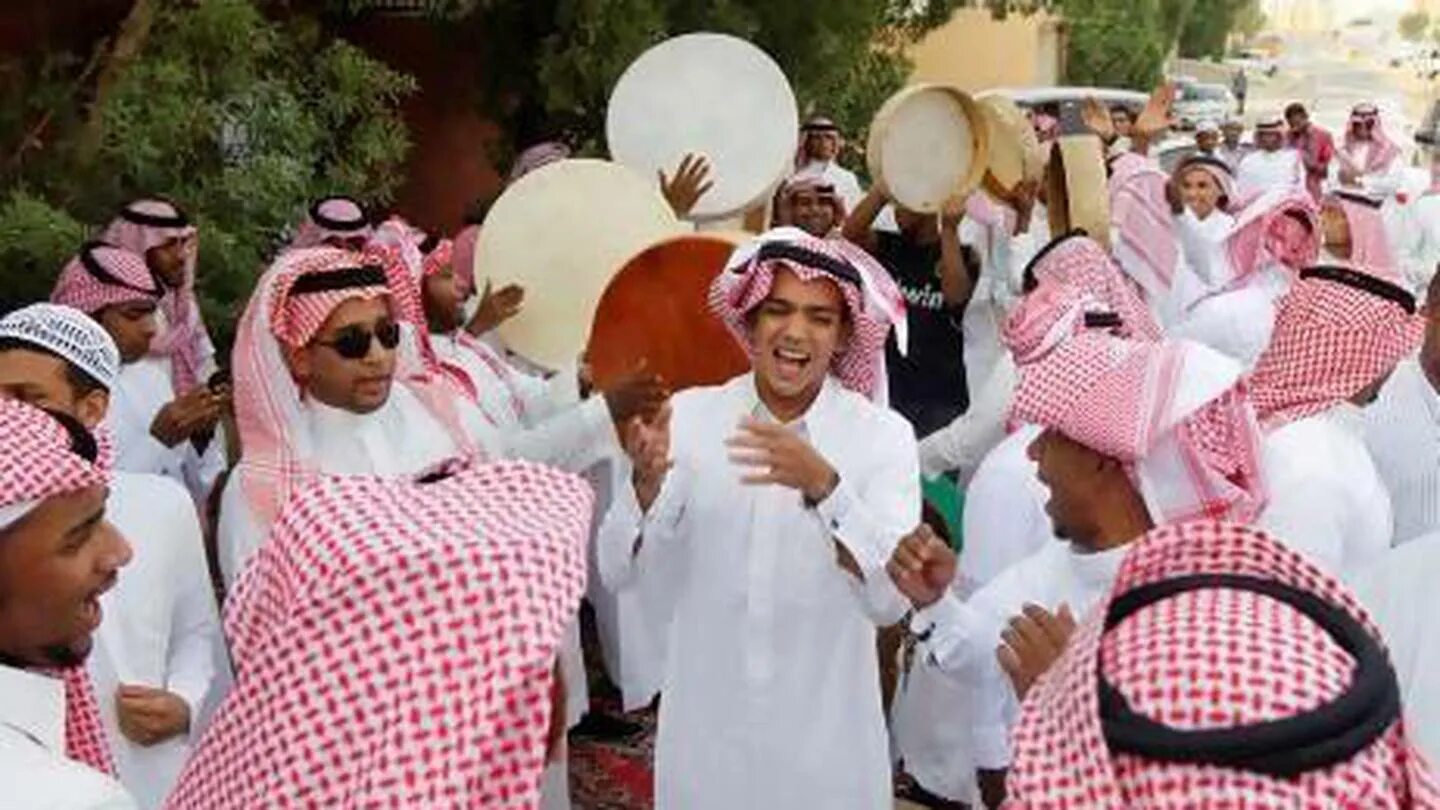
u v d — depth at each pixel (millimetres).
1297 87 54500
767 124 6113
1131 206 6832
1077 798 1363
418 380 3711
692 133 6141
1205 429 2572
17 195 5516
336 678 1615
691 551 3297
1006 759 3449
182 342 5371
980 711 3482
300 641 1626
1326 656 1347
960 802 3779
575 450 3770
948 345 5969
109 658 2869
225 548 3350
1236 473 2594
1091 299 4129
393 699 1606
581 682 4316
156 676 2965
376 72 7094
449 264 4812
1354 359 3176
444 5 8477
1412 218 11750
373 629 1619
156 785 2922
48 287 5512
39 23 6695
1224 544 1485
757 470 3240
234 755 1645
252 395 3367
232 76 6328
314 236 5812
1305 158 14773
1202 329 5871
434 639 1617
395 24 9305
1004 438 4086
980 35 21922
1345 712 1284
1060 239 4793
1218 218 7141
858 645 3254
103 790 1742
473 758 1598
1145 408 2520
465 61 9742
